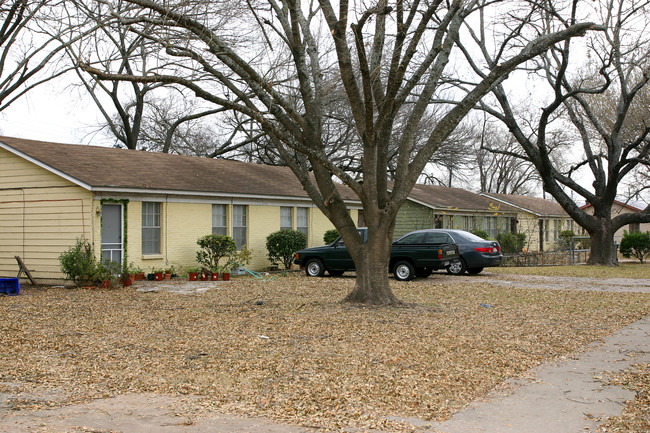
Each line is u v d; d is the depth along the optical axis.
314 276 20.41
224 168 24.28
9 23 16.33
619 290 16.58
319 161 11.48
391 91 10.86
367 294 12.66
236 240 22.20
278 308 12.45
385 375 7.27
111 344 9.07
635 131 32.56
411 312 11.78
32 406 6.21
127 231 18.08
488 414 5.98
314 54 12.85
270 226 23.50
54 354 8.46
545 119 24.42
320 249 20.39
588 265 27.11
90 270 16.20
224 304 13.17
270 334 9.72
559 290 16.38
